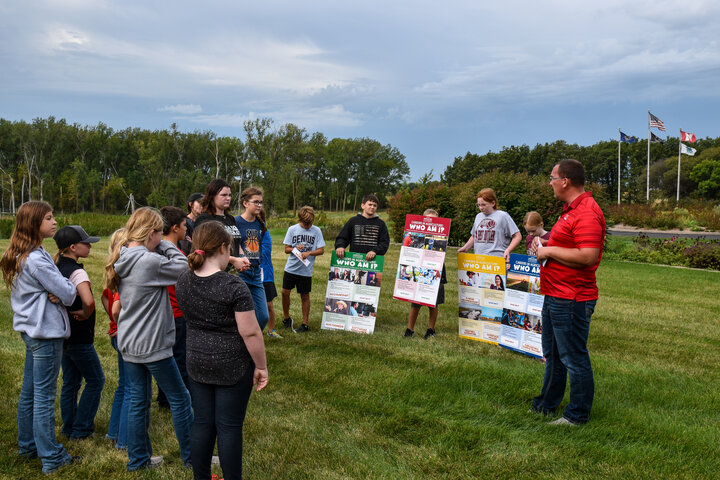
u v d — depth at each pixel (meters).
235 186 70.88
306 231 6.84
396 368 5.17
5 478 3.10
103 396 4.38
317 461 3.40
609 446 3.61
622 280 11.84
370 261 6.79
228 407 2.73
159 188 78.44
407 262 6.66
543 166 97.12
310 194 98.06
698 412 4.27
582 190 3.97
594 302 3.89
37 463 3.31
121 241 3.11
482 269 6.38
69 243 3.40
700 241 16.56
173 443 3.61
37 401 3.16
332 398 4.42
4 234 20.86
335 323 6.85
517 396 4.54
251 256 5.19
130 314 3.06
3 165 85.50
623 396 4.57
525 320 5.90
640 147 101.12
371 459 3.43
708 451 3.54
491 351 5.96
